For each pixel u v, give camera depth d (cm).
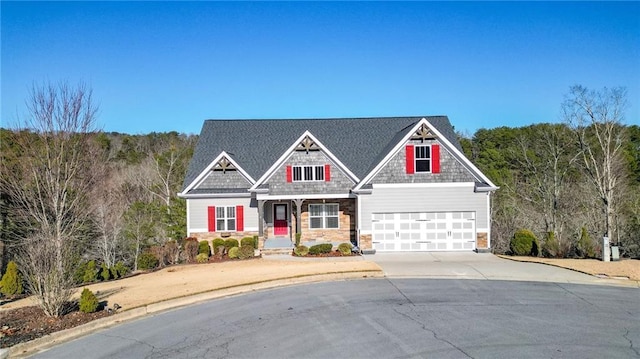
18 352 1214
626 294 1706
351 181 2933
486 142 6675
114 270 2381
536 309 1522
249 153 3406
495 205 4203
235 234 3153
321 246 2709
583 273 2033
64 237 2397
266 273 2141
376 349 1183
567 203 4138
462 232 2720
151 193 5300
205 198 3150
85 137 2825
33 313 1530
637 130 5519
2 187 2595
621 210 3659
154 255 2648
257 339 1280
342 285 1905
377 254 2677
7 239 2611
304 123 3659
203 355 1171
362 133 3516
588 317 1430
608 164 3638
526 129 6353
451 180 2719
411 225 2725
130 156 7525
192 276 2195
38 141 2686
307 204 3130
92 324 1414
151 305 1611
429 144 2734
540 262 2328
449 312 1495
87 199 2917
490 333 1288
